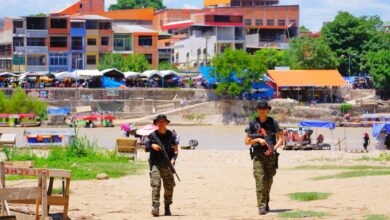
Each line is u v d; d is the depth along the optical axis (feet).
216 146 283.38
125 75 444.96
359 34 525.34
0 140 198.29
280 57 527.81
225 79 429.38
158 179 68.69
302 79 460.14
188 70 529.86
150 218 67.72
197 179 120.37
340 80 465.06
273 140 66.90
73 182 111.65
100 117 377.09
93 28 493.36
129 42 518.78
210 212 72.28
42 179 58.18
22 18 473.67
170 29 620.90
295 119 430.20
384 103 454.40
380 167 145.48
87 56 492.54
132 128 315.58
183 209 76.23
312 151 250.16
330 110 435.12
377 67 481.87
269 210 70.85
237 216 67.56
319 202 76.89
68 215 71.20
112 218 68.80
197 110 426.10
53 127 372.58
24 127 369.91
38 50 475.72
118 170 130.41
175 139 69.21
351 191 85.61
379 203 72.69
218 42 543.39
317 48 499.51
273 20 613.52
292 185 102.27
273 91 447.83
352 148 271.69
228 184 109.81
